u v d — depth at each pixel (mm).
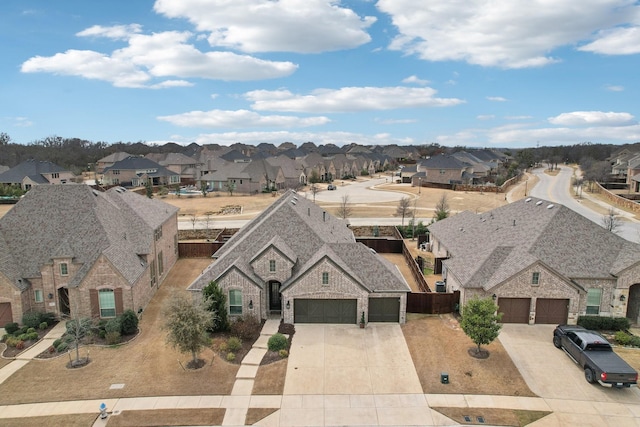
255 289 32125
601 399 23438
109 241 34344
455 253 40406
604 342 26078
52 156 171875
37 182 104562
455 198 96875
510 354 28141
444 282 39625
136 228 38438
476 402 23297
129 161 119438
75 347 29062
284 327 32062
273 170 113000
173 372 26250
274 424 21609
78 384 25047
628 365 24297
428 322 33188
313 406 23000
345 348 29109
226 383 25094
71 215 35656
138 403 23266
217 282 32062
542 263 31375
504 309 32438
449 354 28250
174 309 26125
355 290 32094
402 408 22828
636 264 31344
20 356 28391
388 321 33156
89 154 198125
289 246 35531
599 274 32219
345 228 46875
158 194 104562
